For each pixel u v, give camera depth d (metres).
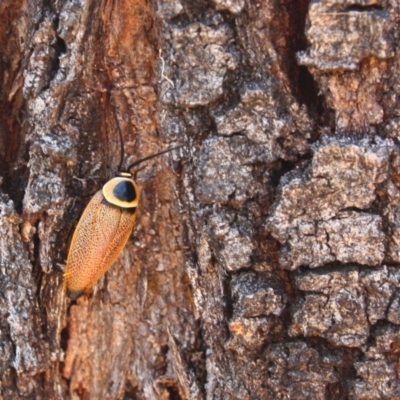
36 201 0.22
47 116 0.22
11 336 0.23
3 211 0.22
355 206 0.21
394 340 0.21
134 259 0.23
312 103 0.22
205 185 0.22
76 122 0.22
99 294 0.23
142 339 0.23
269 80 0.21
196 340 0.23
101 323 0.23
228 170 0.21
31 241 0.23
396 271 0.21
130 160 0.23
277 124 0.21
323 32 0.21
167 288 0.23
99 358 0.23
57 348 0.23
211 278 0.22
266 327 0.22
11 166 0.23
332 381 0.22
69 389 0.23
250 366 0.22
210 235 0.22
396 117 0.21
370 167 0.21
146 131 0.23
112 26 0.22
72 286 0.23
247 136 0.21
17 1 0.22
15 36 0.22
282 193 0.21
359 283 0.21
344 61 0.21
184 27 0.21
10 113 0.23
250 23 0.21
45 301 0.23
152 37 0.22
